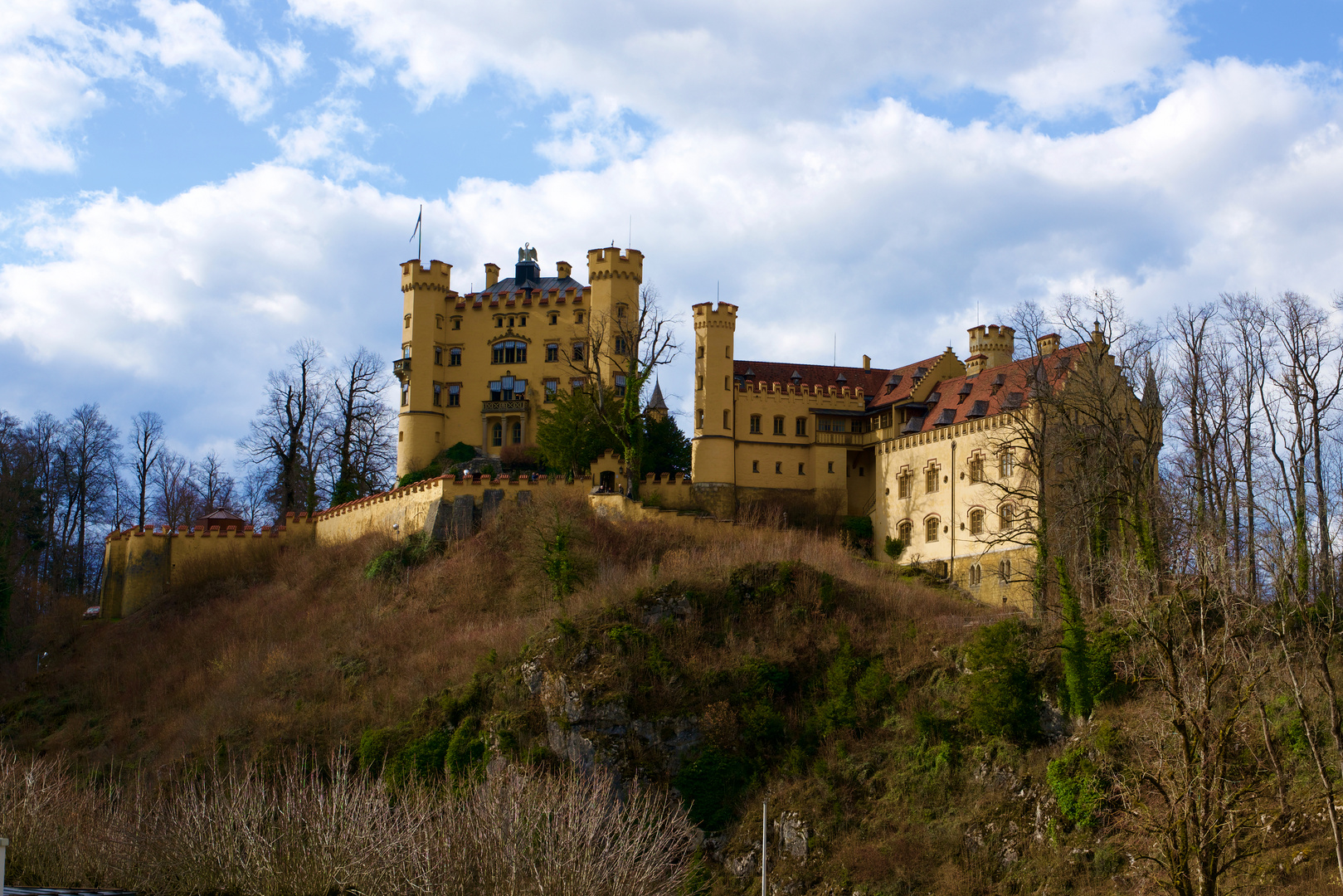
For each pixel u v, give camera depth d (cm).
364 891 3662
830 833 5744
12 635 8769
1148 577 5078
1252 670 4397
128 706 7375
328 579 8469
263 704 6812
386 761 6284
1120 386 7919
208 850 3847
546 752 6159
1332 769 4753
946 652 6450
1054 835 5234
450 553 8325
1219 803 3900
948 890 5250
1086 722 5634
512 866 3688
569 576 7550
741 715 6334
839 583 7219
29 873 3919
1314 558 5662
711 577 7100
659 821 4850
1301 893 4347
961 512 8731
